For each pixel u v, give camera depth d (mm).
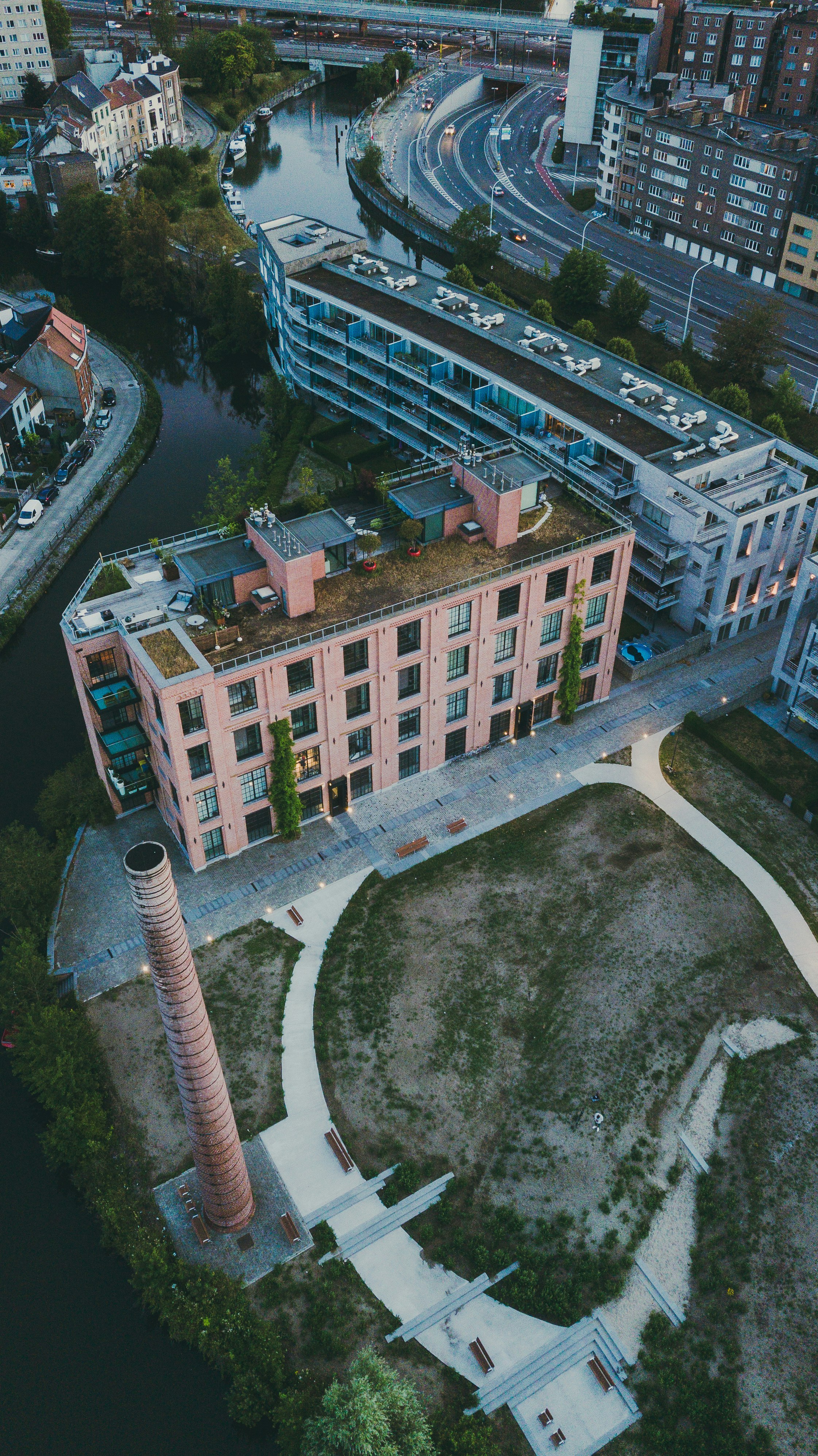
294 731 74125
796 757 85438
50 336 128625
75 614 73562
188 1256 56438
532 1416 50906
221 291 155000
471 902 73500
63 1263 58125
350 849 77438
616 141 187000
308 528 75500
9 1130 64312
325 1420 47938
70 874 75688
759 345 134125
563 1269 55656
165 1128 61750
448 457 89812
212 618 73375
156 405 138750
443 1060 64312
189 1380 53750
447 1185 58812
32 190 192375
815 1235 56438
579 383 105688
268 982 68625
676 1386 51812
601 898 73438
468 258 174500
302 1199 58438
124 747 73312
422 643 75750
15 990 65688
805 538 97125
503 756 85562
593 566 81000
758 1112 61531
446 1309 54312
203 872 75812
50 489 119438
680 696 91188
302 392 135875
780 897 74062
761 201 162625
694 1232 57000
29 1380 53750
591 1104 61812
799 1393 51250
